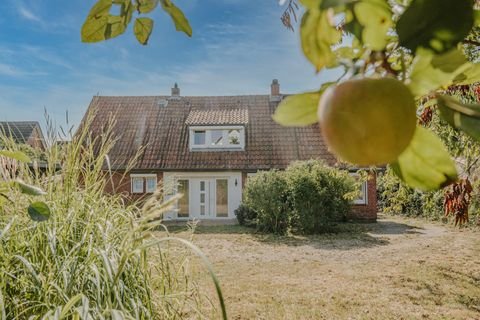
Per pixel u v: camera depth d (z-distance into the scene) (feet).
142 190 44.01
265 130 48.42
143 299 6.56
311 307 15.23
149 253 7.83
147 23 2.62
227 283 18.67
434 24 1.31
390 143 1.14
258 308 15.02
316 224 35.12
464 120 1.46
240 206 41.57
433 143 1.63
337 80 1.38
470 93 5.91
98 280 5.44
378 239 31.73
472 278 19.26
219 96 53.16
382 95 1.16
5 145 8.22
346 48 1.41
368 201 43.57
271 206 35.17
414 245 28.66
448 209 8.31
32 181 7.72
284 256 25.36
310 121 1.41
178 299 7.73
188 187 46.14
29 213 3.03
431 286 18.04
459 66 1.30
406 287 17.94
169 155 45.57
